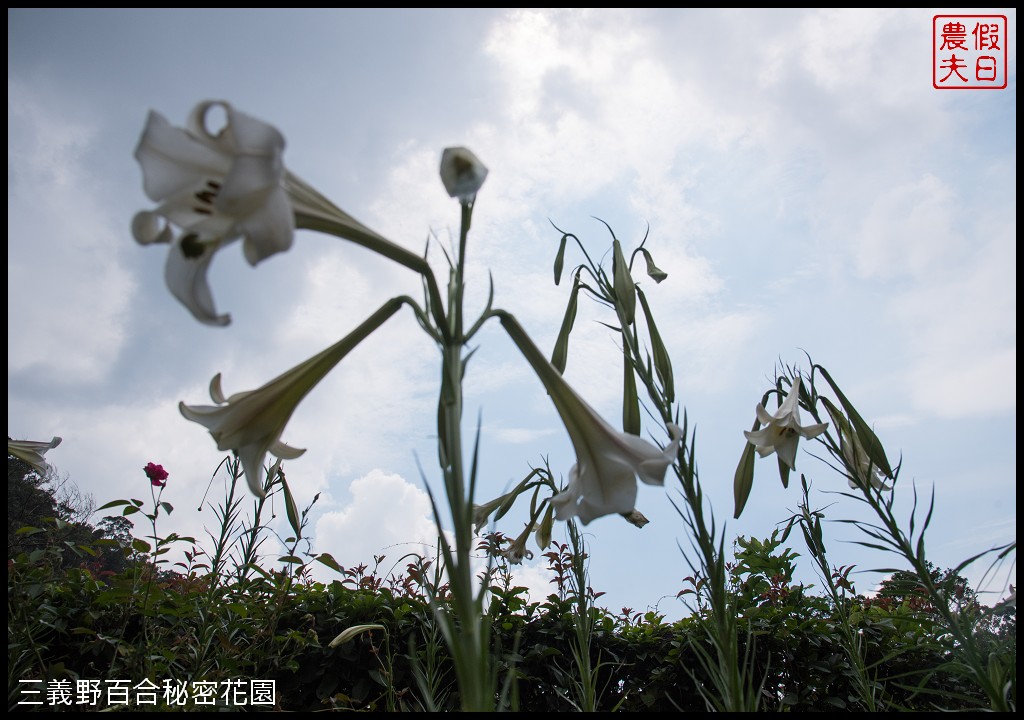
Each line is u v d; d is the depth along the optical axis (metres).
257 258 0.34
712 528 0.59
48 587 1.04
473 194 0.41
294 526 1.02
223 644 0.92
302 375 0.47
